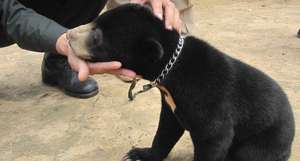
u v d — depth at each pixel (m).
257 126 0.88
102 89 1.33
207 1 2.27
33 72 1.48
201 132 0.84
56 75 1.34
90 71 0.84
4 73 1.48
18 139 1.11
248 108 0.86
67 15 1.26
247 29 1.81
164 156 1.00
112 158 1.03
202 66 0.82
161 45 0.81
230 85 0.84
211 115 0.82
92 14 1.29
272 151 0.91
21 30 0.92
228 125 0.84
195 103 0.82
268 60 1.49
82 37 0.83
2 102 1.29
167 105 0.91
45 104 1.27
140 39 0.82
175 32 0.84
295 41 1.66
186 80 0.82
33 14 0.94
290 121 0.91
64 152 1.06
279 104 0.88
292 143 1.01
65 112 1.22
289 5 2.15
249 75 0.87
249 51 1.57
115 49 0.82
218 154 0.85
